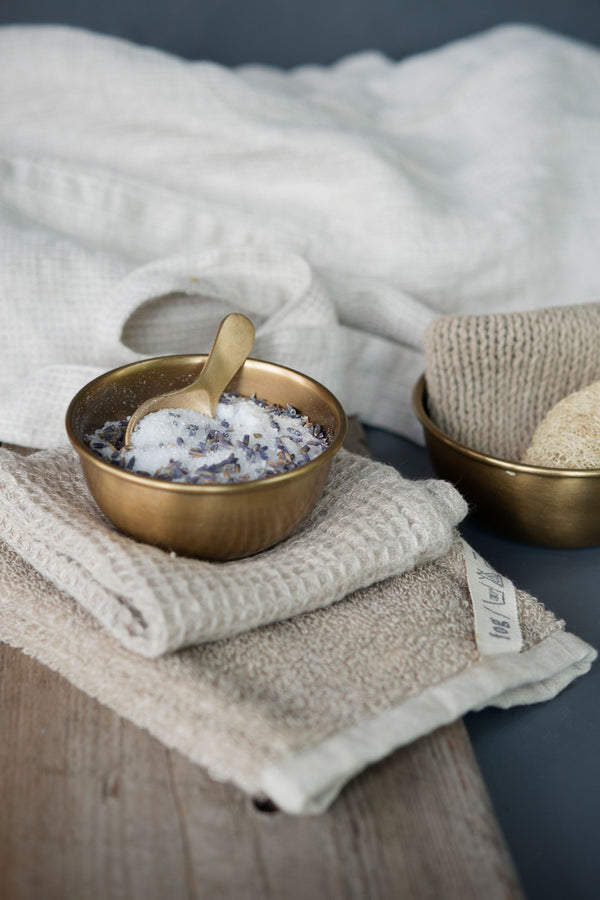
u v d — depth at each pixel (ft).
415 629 2.16
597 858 2.07
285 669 2.06
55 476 2.30
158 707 2.00
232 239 3.01
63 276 2.67
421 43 3.95
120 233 2.96
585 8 3.89
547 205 3.11
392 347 2.91
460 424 2.61
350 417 2.83
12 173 2.90
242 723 1.95
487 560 2.53
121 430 2.28
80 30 3.13
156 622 1.98
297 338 2.68
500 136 3.26
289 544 2.21
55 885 1.88
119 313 2.58
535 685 2.21
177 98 3.09
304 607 2.13
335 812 1.96
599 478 2.38
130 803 1.96
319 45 3.91
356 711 2.00
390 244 3.01
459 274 3.03
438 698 2.04
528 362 2.57
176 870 1.89
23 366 2.66
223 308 2.80
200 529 2.10
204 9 3.76
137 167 3.11
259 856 1.91
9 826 1.93
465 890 1.90
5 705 2.07
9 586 2.19
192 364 2.36
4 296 2.64
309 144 3.05
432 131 3.40
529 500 2.44
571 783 2.15
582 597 2.45
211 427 2.26
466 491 2.51
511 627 2.20
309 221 3.06
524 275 3.07
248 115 3.08
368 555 2.17
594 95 3.36
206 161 3.11
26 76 3.12
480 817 1.97
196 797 1.97
